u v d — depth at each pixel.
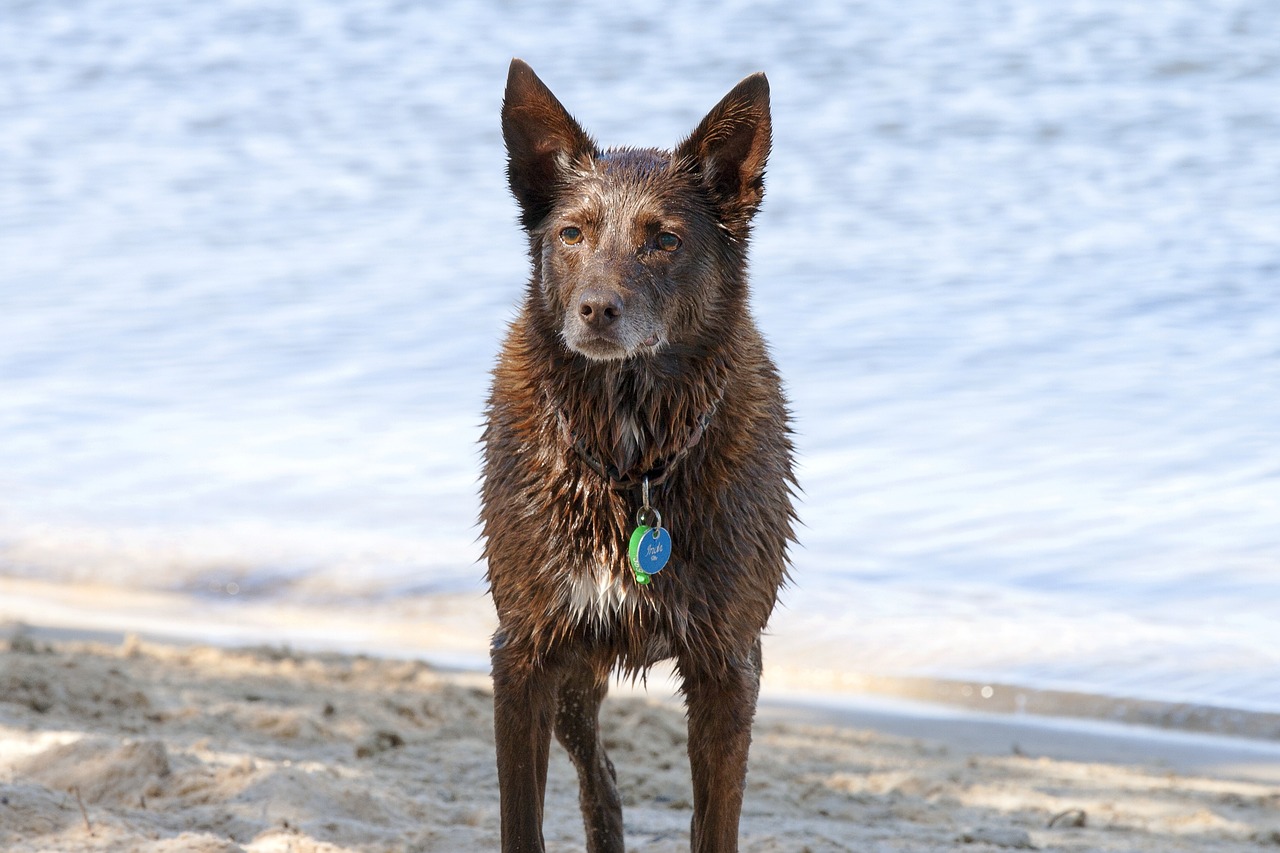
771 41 38.72
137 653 11.21
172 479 15.73
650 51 38.09
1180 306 20.91
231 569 13.71
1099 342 19.64
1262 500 14.42
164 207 28.39
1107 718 10.88
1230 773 9.88
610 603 6.29
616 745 9.80
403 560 13.86
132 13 46.84
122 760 7.43
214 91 38.06
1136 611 12.41
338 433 16.97
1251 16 38.25
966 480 15.23
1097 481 15.07
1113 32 37.75
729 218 6.73
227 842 6.18
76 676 9.75
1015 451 15.97
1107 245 23.94
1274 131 30.23
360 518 14.77
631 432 6.31
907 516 14.40
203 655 11.26
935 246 24.34
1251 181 27.16
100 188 30.00
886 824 8.41
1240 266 22.48
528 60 37.91
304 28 44.12
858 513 14.48
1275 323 20.08
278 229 26.67
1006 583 12.98
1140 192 26.88
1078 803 9.05
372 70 39.09
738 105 6.65
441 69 38.50
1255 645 11.73
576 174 6.73
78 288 23.12
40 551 14.07
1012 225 25.34
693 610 6.29
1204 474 15.17
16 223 27.38
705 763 6.41
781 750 10.08
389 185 29.66
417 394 18.20
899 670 11.70
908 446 16.20
